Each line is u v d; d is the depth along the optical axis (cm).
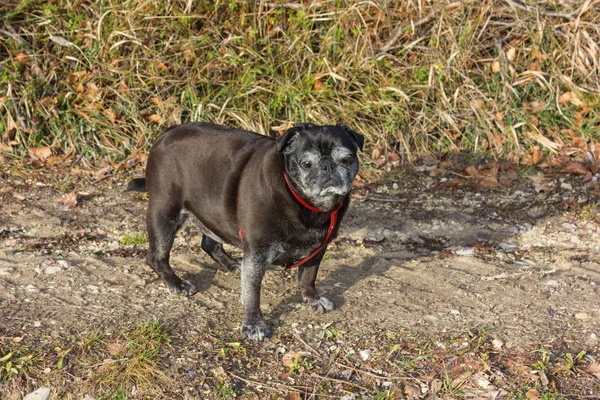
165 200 210
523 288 222
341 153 192
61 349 194
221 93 295
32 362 191
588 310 212
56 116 285
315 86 300
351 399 188
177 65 299
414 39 313
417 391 189
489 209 262
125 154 284
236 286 222
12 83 289
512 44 317
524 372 192
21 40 298
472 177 279
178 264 229
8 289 213
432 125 295
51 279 218
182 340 200
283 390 189
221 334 203
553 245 245
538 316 210
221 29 311
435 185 276
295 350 200
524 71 312
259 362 196
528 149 292
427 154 290
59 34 301
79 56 300
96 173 274
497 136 292
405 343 201
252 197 198
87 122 286
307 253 204
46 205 255
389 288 222
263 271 202
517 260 237
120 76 296
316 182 191
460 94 302
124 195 263
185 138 208
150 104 294
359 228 252
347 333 205
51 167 276
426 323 208
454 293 220
